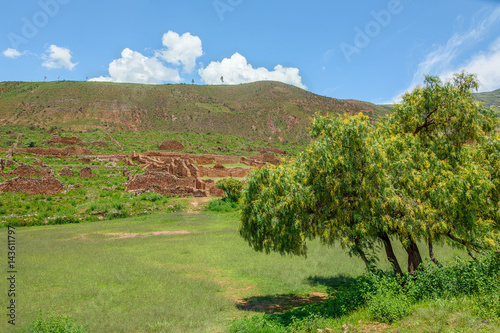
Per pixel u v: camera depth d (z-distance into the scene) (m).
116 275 14.23
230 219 36.56
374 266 10.87
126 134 109.56
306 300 12.03
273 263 17.67
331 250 21.09
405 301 7.85
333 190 9.84
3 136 83.06
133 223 34.84
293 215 10.44
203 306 10.57
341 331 7.27
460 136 11.95
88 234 28.39
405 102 12.66
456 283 8.15
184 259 18.69
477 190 9.38
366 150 9.66
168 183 50.28
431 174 10.23
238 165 78.25
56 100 184.38
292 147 124.44
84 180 52.53
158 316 9.52
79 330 8.05
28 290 11.89
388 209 10.23
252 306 11.27
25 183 42.94
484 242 9.93
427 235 9.85
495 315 6.16
